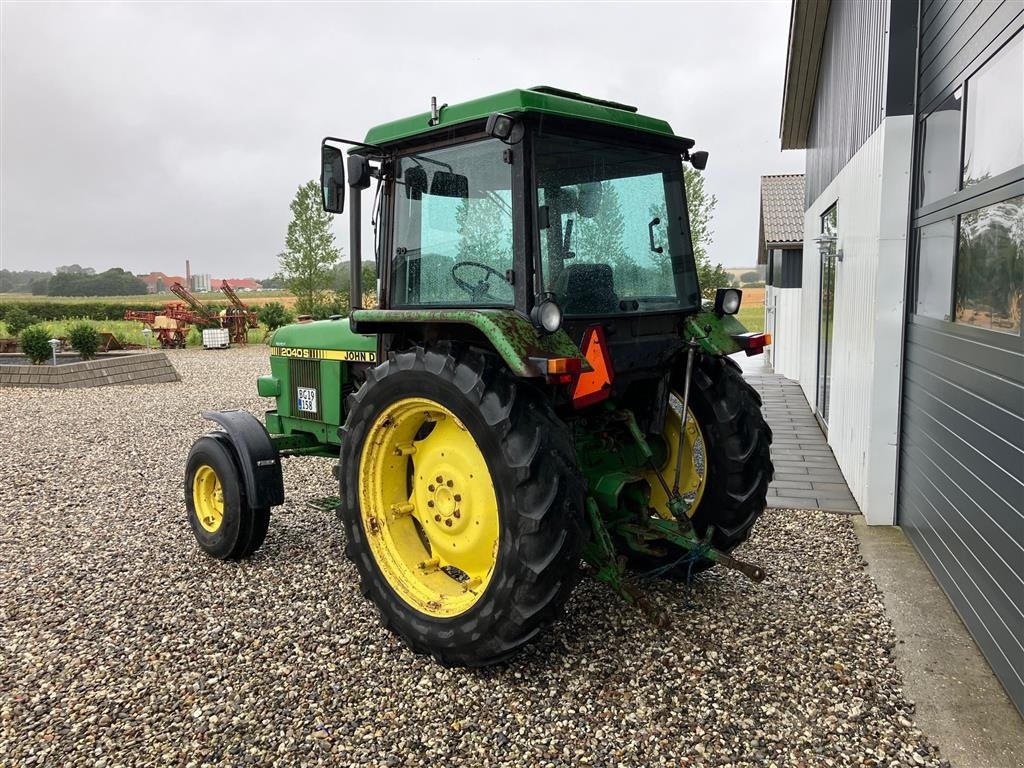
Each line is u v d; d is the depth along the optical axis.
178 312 24.17
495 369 3.04
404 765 2.56
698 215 18.83
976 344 3.36
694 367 3.78
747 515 3.76
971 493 3.39
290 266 25.64
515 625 2.91
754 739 2.64
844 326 6.38
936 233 4.20
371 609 3.79
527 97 2.95
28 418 9.75
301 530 5.05
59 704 2.96
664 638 3.37
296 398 4.95
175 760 2.60
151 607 3.85
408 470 3.63
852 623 3.51
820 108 9.23
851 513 5.26
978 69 3.48
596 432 3.58
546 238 3.06
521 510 2.86
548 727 2.74
